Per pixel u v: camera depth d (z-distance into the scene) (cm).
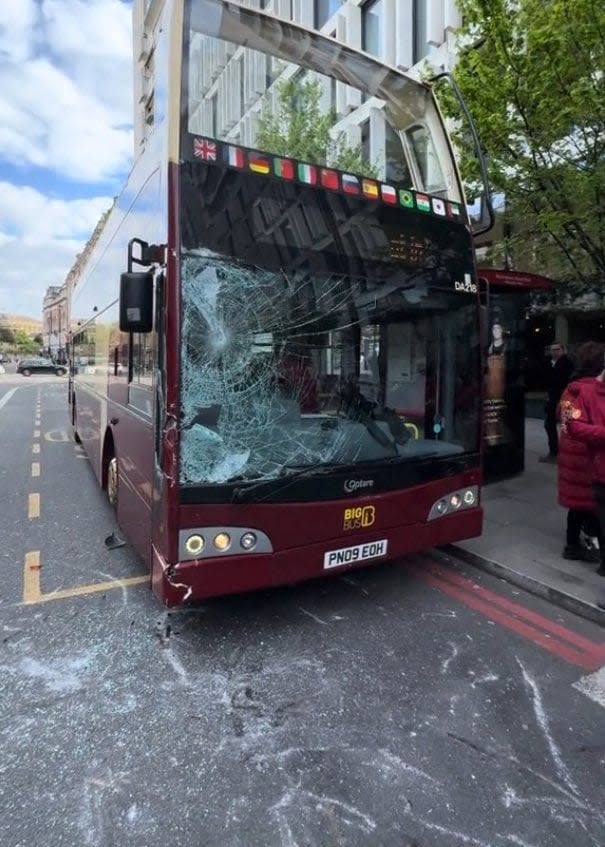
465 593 435
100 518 615
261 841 211
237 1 345
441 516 397
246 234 317
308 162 344
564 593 413
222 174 313
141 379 380
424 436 395
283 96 378
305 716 285
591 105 523
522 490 703
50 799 230
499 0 546
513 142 604
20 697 298
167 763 251
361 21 1475
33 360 5194
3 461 949
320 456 346
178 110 305
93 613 393
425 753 260
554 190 598
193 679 316
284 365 332
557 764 254
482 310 416
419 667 331
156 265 320
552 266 762
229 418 315
